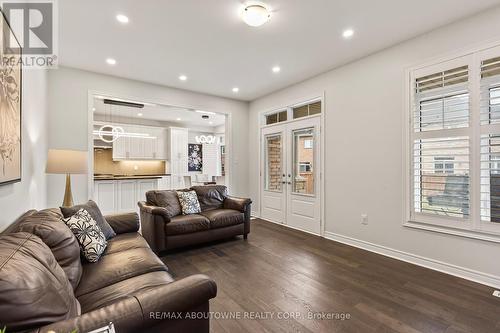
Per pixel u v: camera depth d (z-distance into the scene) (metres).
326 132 4.02
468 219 2.53
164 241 3.21
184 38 2.94
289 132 4.77
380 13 2.48
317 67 3.82
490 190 2.41
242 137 5.70
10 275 0.89
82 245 1.91
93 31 2.76
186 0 2.27
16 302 0.87
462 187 2.57
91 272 1.73
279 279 2.56
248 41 3.03
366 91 3.44
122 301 1.07
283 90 4.83
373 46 3.16
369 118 3.40
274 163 5.17
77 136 3.77
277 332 1.76
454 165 2.63
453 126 2.64
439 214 2.73
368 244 3.43
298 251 3.39
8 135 1.72
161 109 6.70
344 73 3.73
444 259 2.71
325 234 4.05
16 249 1.08
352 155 3.62
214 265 2.92
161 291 1.14
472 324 1.83
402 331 1.76
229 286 2.42
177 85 4.61
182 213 3.78
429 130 2.81
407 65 3.00
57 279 1.13
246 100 5.70
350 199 3.66
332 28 2.75
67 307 1.08
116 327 0.97
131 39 2.95
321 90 4.08
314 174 4.27
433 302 2.12
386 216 3.21
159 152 8.23
